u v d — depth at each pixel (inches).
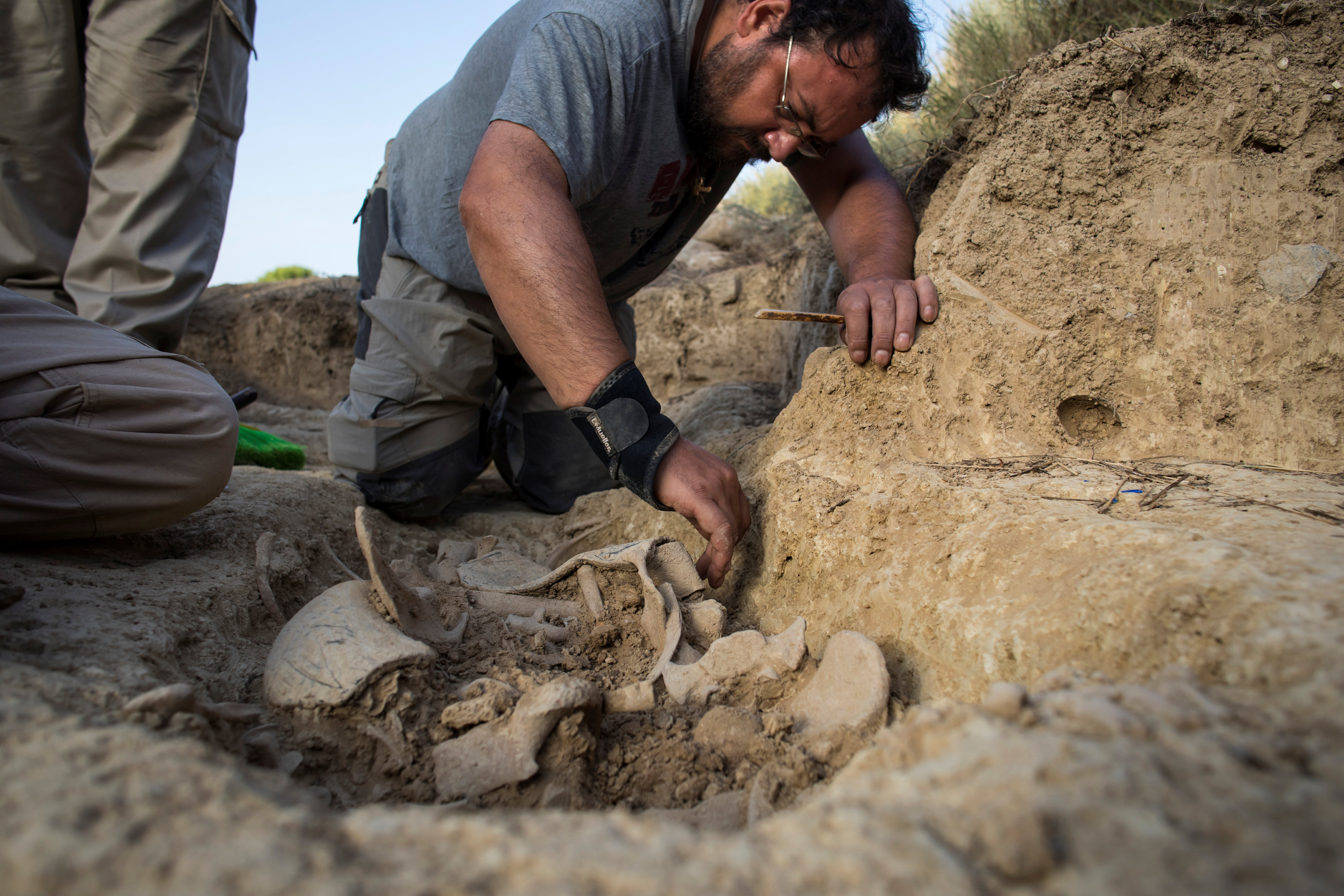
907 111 91.3
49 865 25.5
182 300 140.6
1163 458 71.8
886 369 79.8
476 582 82.7
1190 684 36.8
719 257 247.1
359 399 117.3
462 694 55.3
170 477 67.7
